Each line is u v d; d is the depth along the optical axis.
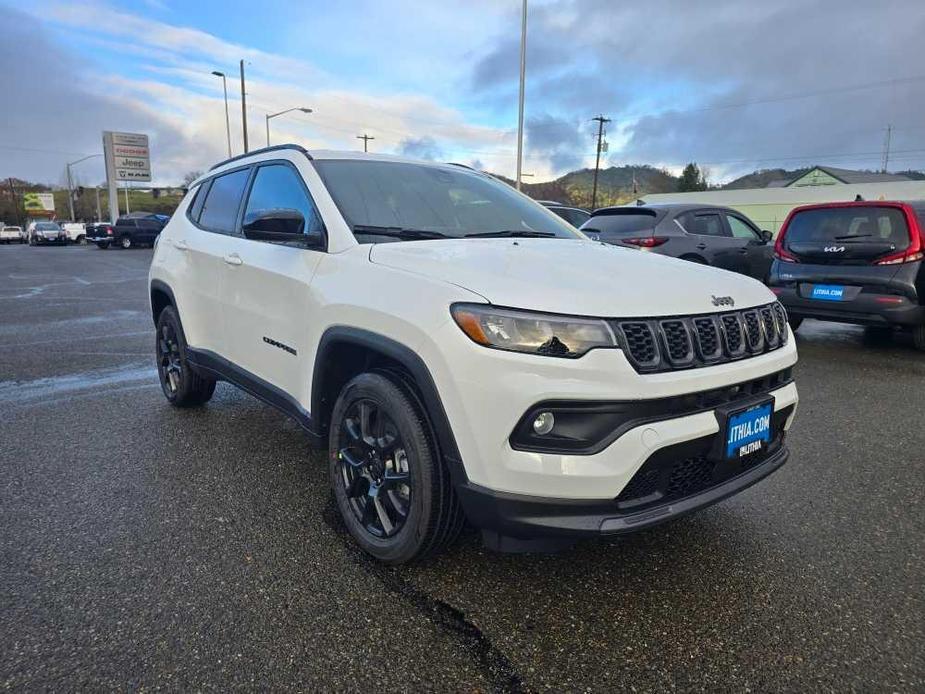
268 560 2.60
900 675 2.00
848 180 67.88
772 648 2.12
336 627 2.18
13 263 22.17
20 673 1.92
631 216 8.97
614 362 2.05
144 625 2.16
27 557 2.58
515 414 2.05
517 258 2.57
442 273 2.36
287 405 3.16
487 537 2.27
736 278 2.79
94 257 26.16
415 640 2.12
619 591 2.43
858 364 6.50
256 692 1.88
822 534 2.91
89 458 3.67
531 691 1.91
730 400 2.35
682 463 2.22
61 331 8.20
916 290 6.52
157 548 2.67
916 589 2.48
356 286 2.61
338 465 2.80
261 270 3.31
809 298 7.14
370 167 3.41
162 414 4.54
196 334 4.20
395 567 2.56
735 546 2.79
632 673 1.99
